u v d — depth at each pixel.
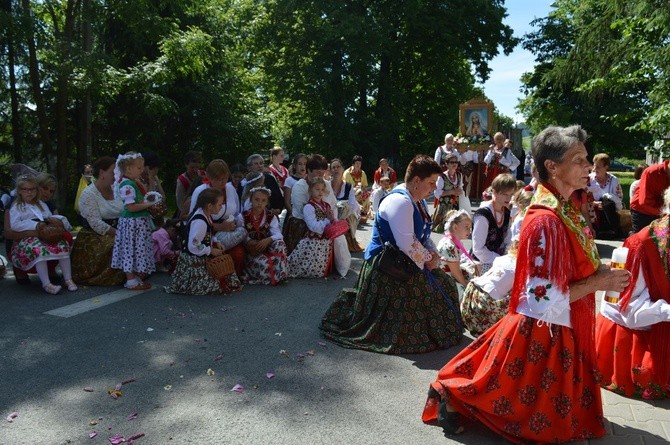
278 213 8.09
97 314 5.47
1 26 11.65
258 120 24.58
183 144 22.03
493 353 2.97
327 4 26.14
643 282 3.61
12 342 4.71
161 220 7.48
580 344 2.94
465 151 16.52
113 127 19.64
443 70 30.72
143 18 13.88
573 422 2.96
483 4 27.59
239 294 6.24
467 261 5.43
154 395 3.76
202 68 16.11
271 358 4.39
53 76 13.57
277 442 3.17
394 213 4.38
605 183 9.55
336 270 7.27
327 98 27.48
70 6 13.67
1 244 9.10
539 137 2.89
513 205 5.65
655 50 11.50
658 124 10.87
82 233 6.63
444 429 3.21
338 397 3.73
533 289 2.82
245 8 27.45
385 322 4.61
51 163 14.36
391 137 30.00
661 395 3.65
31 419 3.43
